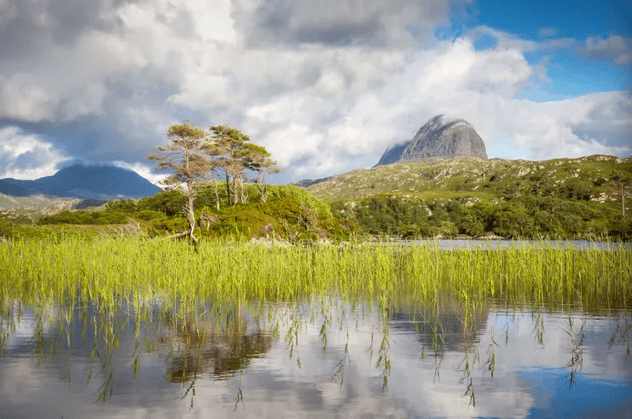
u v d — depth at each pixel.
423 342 10.27
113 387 7.48
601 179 199.62
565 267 21.62
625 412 6.56
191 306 14.20
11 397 7.02
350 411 6.59
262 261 20.08
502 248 23.59
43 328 11.34
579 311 13.72
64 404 6.77
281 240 38.62
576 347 9.84
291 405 6.79
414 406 6.77
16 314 12.92
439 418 6.34
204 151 72.88
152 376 8.01
